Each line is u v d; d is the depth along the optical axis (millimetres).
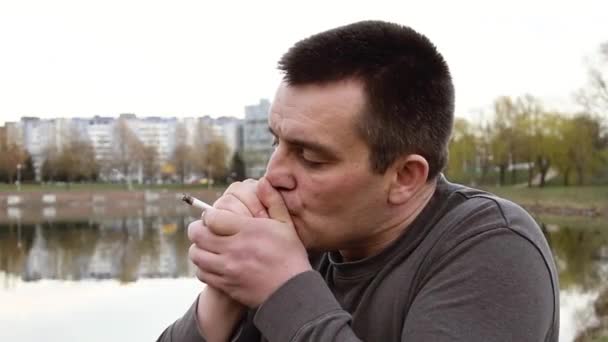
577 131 37750
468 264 1211
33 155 86062
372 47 1221
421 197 1340
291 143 1263
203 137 78188
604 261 15430
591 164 37500
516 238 1233
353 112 1202
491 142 43188
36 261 18734
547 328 1221
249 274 1200
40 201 57531
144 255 19734
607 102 37094
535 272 1210
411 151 1249
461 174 44406
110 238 25766
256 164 72750
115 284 13984
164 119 103750
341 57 1205
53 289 13508
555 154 38531
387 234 1335
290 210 1289
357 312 1332
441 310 1178
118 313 10836
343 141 1212
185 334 1353
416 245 1317
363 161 1223
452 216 1312
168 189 65188
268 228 1224
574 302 10320
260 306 1188
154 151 77812
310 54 1223
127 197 59812
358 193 1243
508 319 1153
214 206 1325
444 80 1295
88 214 43656
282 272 1197
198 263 1254
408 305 1275
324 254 1555
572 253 17156
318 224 1272
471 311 1164
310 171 1254
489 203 1321
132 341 8898
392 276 1310
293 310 1155
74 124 91000
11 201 56688
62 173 72000
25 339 9227
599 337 7816
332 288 1449
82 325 10039
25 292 13195
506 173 45719
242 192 1315
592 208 31938
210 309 1328
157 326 9797
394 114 1210
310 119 1216
